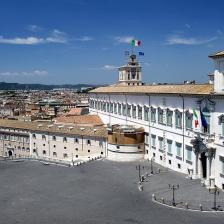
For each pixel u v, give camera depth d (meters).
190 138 84.19
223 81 72.50
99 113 147.25
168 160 94.31
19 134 140.50
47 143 131.00
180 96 86.94
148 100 103.69
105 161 105.81
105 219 60.78
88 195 74.56
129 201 69.75
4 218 62.75
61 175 91.69
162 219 59.78
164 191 74.44
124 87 128.12
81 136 120.19
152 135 102.06
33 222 60.44
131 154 104.50
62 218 61.88
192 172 83.00
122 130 105.06
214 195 67.75
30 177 90.44
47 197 74.06
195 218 59.69
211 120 76.19
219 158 74.62
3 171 97.38
